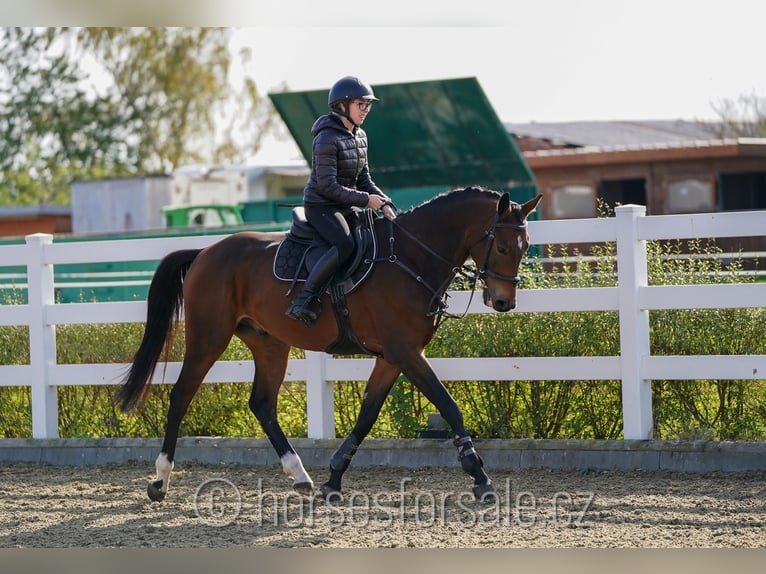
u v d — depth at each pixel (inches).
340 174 382.3
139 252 502.3
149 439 501.4
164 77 2704.2
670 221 422.3
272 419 411.2
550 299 438.0
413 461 454.6
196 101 2780.5
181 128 2755.9
